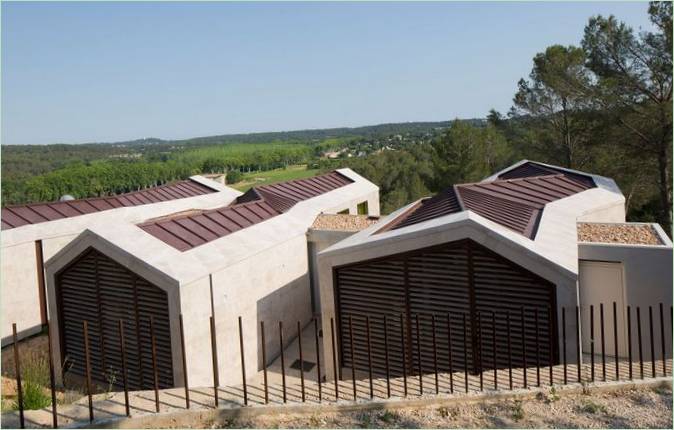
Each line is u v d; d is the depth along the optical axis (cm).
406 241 1105
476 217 1097
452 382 741
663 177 2648
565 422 639
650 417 640
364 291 1172
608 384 725
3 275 1711
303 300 1773
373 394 740
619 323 1176
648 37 2512
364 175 6150
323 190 2664
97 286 1292
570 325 987
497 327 1053
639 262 1141
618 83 2661
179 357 1188
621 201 1811
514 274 1027
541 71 3362
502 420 651
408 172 5775
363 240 1186
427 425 645
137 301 1241
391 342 1154
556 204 1633
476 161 4022
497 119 3872
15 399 786
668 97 2605
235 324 1370
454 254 1076
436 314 1102
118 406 671
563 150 3394
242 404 680
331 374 1208
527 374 842
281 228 1748
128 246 1253
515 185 1823
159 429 636
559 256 1051
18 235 1777
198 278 1233
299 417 669
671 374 775
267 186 2436
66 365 1362
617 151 2852
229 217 1703
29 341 1725
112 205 2328
